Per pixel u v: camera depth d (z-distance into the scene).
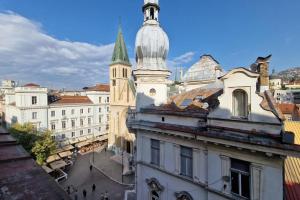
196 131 15.22
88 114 76.75
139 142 20.92
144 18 24.39
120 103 60.66
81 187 39.81
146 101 23.88
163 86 24.66
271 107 12.68
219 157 14.33
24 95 57.69
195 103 19.59
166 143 18.17
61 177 43.25
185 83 34.12
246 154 12.86
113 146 63.31
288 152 10.80
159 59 23.91
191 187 16.25
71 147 61.66
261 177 12.33
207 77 31.36
